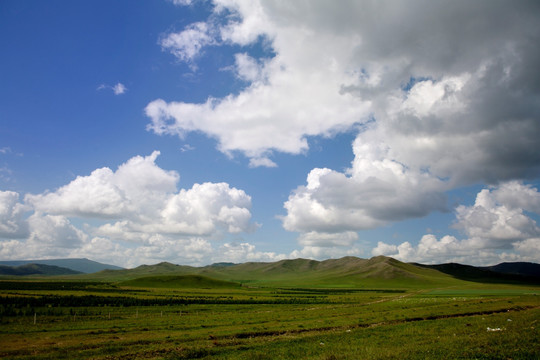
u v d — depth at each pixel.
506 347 29.62
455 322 49.03
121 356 33.03
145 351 34.69
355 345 34.19
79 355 33.91
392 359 26.73
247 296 164.38
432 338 36.25
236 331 46.19
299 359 28.88
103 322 61.94
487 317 54.09
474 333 38.53
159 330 50.22
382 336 39.31
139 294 159.00
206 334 44.47
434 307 75.81
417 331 41.81
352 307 89.38
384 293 197.75
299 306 102.38
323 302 119.69
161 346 37.19
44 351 36.22
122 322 61.56
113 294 151.00
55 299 108.06
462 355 27.06
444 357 26.61
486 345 30.50
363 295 173.62
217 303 114.94
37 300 103.69
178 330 50.12
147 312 84.94
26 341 42.22
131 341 40.28
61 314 78.38
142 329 51.59
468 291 193.62
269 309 92.44
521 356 26.39
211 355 32.22
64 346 38.50
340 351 31.36
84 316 74.62
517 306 74.06
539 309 65.12
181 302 113.75
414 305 86.06
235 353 32.34
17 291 152.50
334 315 65.69
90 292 162.88
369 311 72.56
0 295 121.50
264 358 29.98
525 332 37.03
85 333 48.00
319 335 41.19
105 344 39.09
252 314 74.50
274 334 45.28
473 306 75.38
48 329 52.81
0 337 45.41
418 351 29.22
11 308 86.06
